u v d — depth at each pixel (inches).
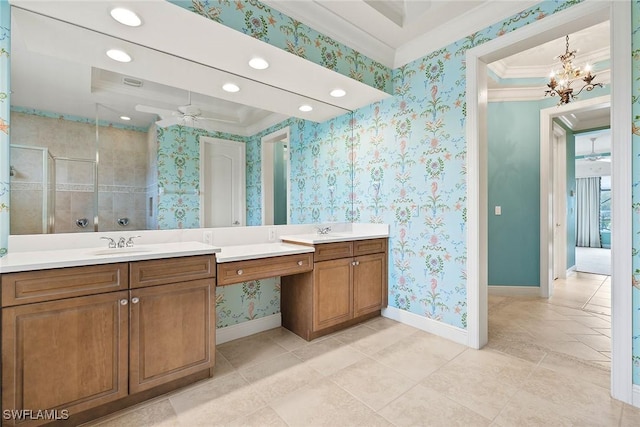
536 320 109.7
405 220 105.0
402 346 87.8
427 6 85.1
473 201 86.3
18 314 47.6
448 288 92.8
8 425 47.3
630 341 60.9
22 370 48.1
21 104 61.2
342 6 82.0
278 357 81.4
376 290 107.7
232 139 93.4
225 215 92.4
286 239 101.3
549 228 140.9
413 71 102.0
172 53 76.4
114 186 73.5
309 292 91.4
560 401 62.0
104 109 72.1
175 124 82.8
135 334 58.6
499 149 144.6
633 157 60.4
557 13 71.3
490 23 83.3
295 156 108.1
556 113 137.8
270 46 74.2
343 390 66.1
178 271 64.0
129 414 58.1
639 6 59.6
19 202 61.4
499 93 142.6
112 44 70.7
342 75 90.9
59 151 66.2
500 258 144.4
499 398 63.1
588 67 106.0
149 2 57.4
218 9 65.1
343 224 122.1
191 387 67.1
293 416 57.8
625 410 59.0
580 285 163.2
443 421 56.3
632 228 60.6
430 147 97.3
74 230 68.1
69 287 51.8
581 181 373.1
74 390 52.6
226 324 92.4
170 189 82.1
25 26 60.9
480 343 86.4
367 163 117.9
